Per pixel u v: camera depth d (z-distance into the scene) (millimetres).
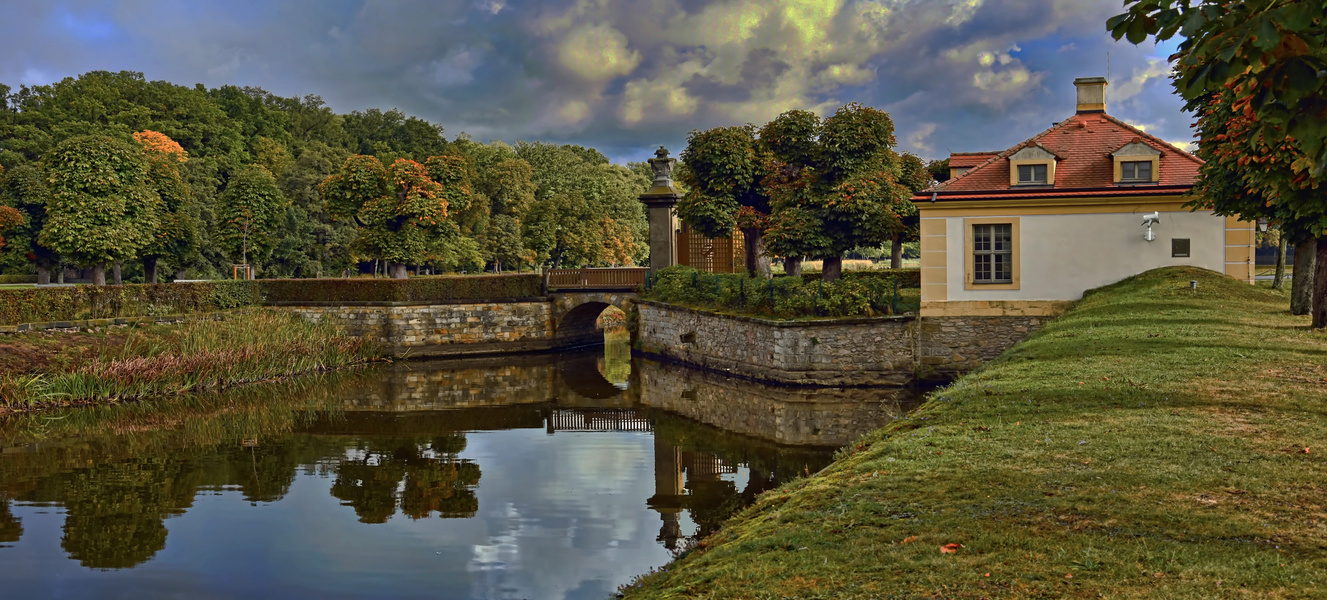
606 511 14031
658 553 11859
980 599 5016
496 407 25453
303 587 10789
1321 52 4207
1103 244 23203
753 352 26734
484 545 12383
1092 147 24234
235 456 19031
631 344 36750
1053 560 5520
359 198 41875
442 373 32500
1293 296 17953
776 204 31609
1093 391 10820
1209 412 9453
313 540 12750
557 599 10195
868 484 7578
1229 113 15133
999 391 11359
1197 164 23344
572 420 22797
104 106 77000
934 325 24172
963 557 5691
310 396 27344
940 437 9078
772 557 6152
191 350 28703
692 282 32500
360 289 36594
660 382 29125
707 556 6770
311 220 66062
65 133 70312
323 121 99875
